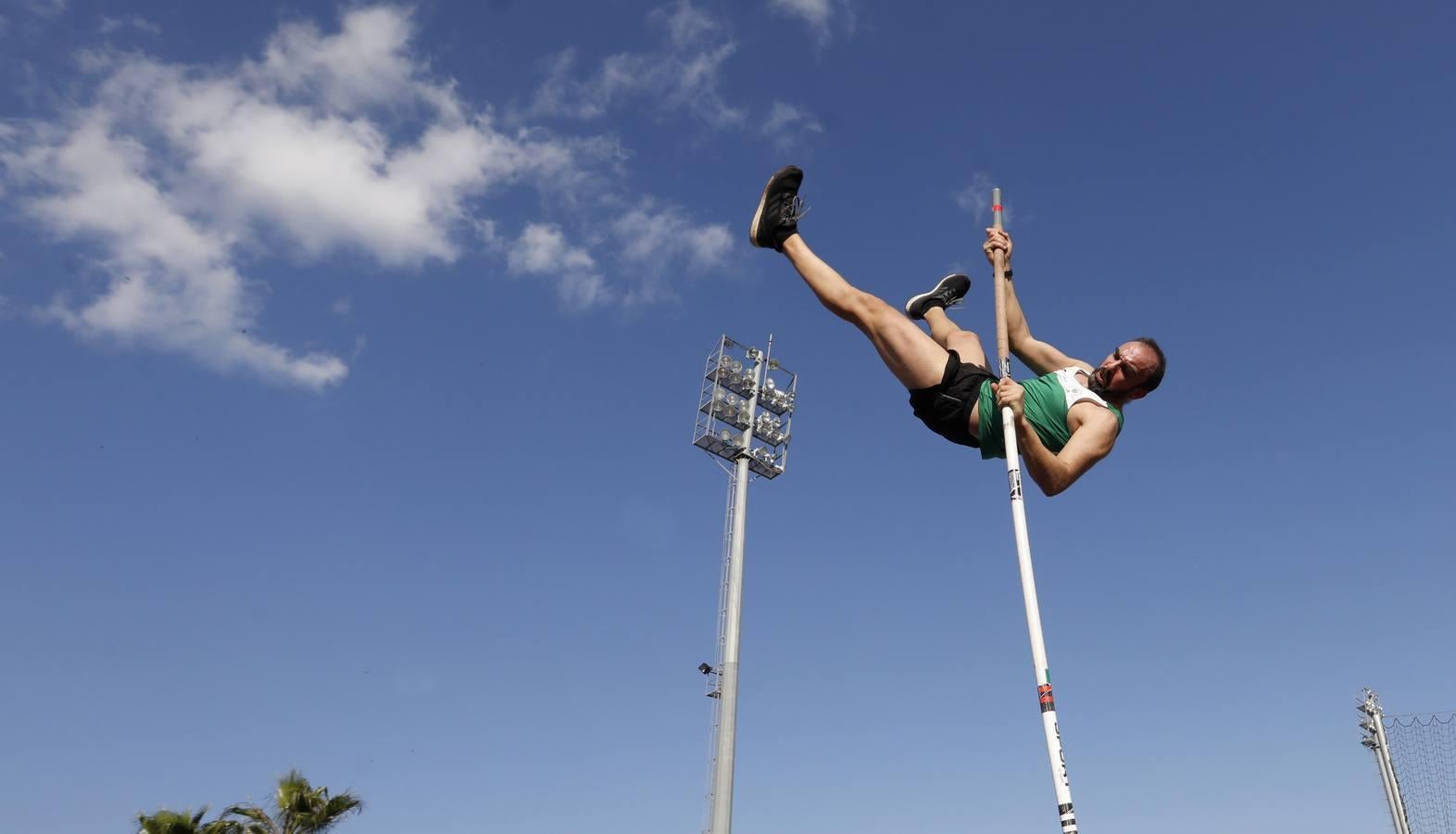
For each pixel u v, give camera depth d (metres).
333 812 25.27
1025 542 6.39
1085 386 7.55
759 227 8.26
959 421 7.41
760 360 28.17
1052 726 6.00
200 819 24.53
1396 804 18.52
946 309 8.48
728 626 24.34
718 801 22.34
